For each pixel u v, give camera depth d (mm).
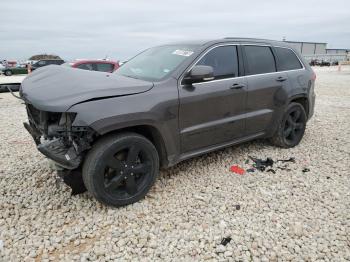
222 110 3910
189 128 3602
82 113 2760
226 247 2648
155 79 3549
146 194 3449
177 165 4301
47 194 3486
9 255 2541
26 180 3828
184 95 3465
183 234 2814
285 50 4977
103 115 2840
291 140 5090
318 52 67938
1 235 2787
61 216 3076
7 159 4523
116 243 2709
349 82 17812
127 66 4328
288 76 4781
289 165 4340
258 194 3520
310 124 6809
